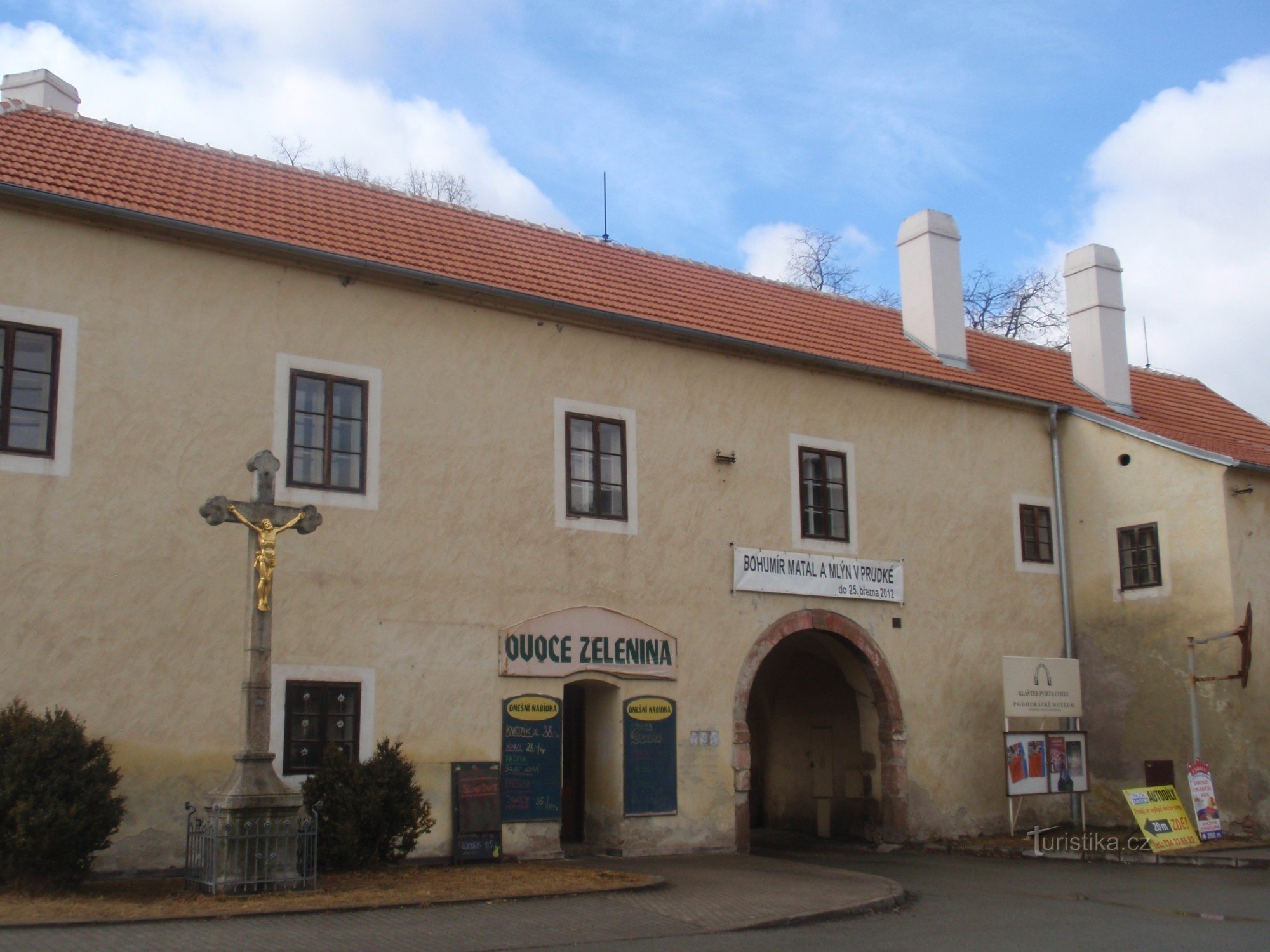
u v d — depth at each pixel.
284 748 13.26
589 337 16.50
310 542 13.79
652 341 17.09
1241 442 23.27
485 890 11.68
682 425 17.16
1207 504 19.47
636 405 16.77
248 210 14.85
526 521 15.44
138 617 12.63
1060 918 11.58
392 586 14.27
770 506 17.84
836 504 18.67
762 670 22.27
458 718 14.50
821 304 21.59
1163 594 19.92
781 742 21.91
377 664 14.02
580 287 17.09
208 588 13.08
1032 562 20.89
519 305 15.84
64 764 10.99
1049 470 21.56
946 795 19.02
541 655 15.26
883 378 19.52
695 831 16.27
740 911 11.33
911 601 19.22
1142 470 20.48
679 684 16.45
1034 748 18.97
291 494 13.74
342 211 16.14
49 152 14.00
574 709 16.88
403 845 13.30
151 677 12.62
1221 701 18.97
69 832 10.74
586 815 16.25
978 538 20.27
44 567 12.21
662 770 16.08
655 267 19.47
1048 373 23.42
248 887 10.88
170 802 12.52
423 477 14.71
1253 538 19.59
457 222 17.55
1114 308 23.52
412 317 15.03
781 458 18.11
